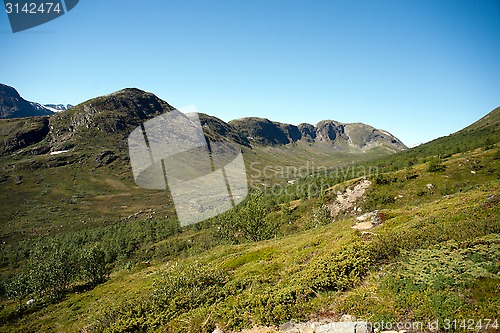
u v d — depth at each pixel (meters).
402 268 14.52
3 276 78.06
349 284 14.79
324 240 26.97
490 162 76.94
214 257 38.31
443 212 22.44
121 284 40.41
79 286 48.53
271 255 28.78
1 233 125.38
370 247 17.78
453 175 76.12
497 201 20.45
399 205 72.62
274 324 12.85
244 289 18.50
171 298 18.33
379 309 11.86
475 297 10.95
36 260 50.28
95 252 50.66
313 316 12.82
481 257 13.21
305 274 17.03
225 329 13.37
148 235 94.69
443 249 15.34
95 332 16.91
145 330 15.49
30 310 37.91
